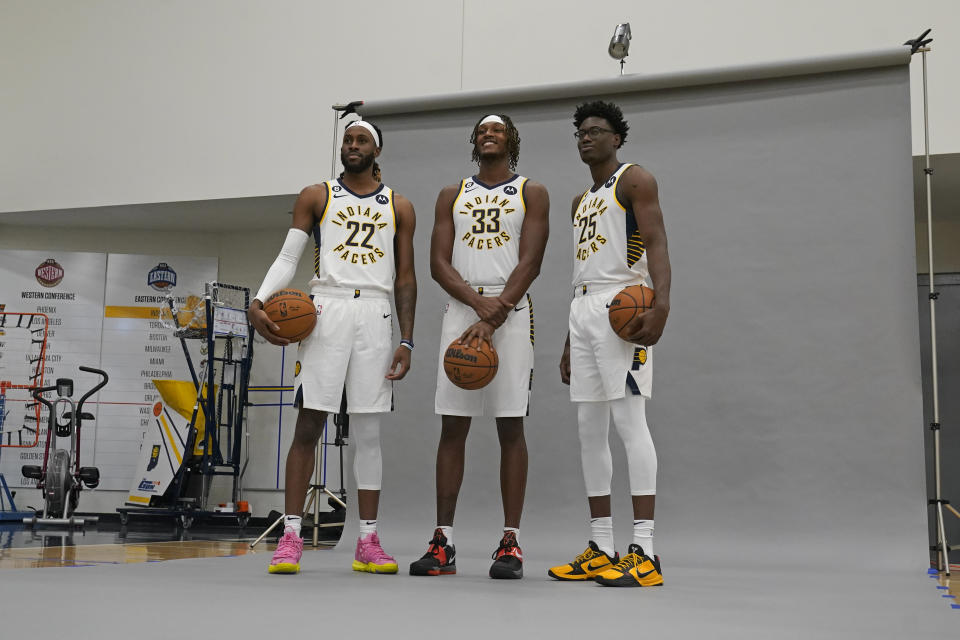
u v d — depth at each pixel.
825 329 4.04
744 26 5.67
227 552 4.04
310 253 7.70
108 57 7.11
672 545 4.02
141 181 6.90
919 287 6.25
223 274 7.86
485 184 3.13
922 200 6.04
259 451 7.51
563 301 4.37
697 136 4.32
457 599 2.17
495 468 4.30
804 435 4.00
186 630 1.55
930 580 3.27
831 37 5.51
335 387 2.91
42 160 7.15
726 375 4.13
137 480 7.12
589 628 1.71
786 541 3.91
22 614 1.73
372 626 1.66
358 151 3.08
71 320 7.81
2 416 7.68
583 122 2.99
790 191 4.17
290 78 6.65
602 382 2.85
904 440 3.88
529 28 6.12
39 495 7.61
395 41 6.43
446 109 4.66
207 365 7.11
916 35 5.34
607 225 2.87
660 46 5.82
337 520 6.09
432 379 4.45
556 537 4.14
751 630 1.74
